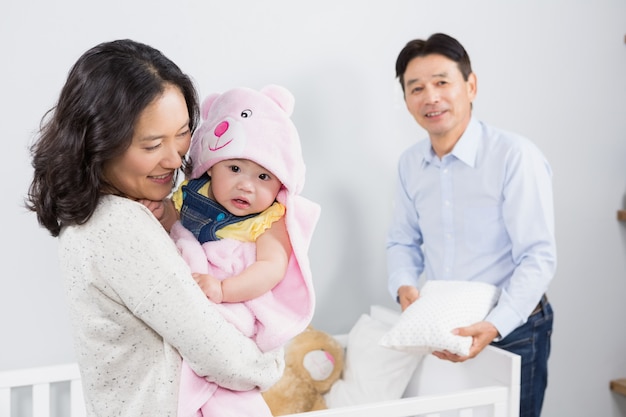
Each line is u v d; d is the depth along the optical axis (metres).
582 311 2.36
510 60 2.21
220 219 0.99
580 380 2.37
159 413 0.88
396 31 2.06
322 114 1.99
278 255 0.97
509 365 1.51
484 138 1.78
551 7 2.25
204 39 1.84
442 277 1.84
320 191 2.01
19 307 1.71
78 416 1.62
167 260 0.85
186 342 0.84
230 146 0.97
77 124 0.81
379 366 1.83
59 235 0.89
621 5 2.36
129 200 0.87
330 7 1.97
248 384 0.92
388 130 2.08
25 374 1.56
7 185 1.67
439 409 1.45
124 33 1.75
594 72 2.34
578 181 2.33
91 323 0.86
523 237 1.68
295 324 0.97
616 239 2.41
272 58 1.92
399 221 1.99
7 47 1.65
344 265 2.06
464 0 2.13
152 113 0.83
